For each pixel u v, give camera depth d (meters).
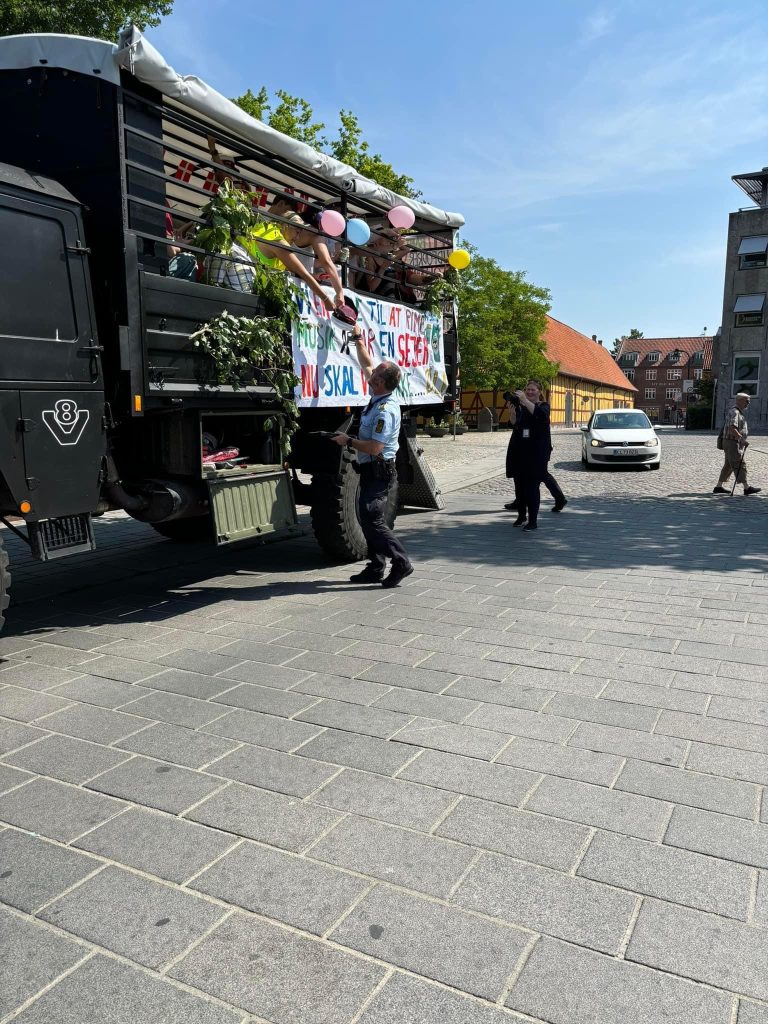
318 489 6.91
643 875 2.52
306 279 6.36
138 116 4.83
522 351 36.62
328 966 2.13
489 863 2.59
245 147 5.96
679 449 24.02
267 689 4.12
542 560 7.38
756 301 37.03
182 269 5.41
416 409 9.08
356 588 6.32
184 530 8.27
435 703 3.91
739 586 6.27
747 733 3.54
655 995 2.02
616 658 4.56
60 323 4.57
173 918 2.34
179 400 5.25
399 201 7.81
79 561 7.48
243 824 2.84
